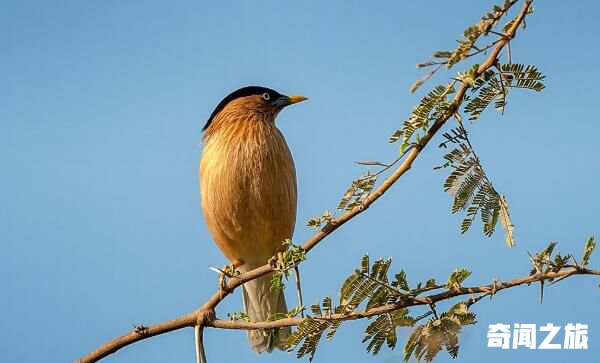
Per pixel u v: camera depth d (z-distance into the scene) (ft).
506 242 26.61
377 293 26.17
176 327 30.73
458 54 24.09
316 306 26.68
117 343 30.37
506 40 24.77
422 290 25.94
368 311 26.27
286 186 45.14
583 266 23.53
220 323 30.30
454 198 27.22
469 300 25.26
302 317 28.07
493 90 25.95
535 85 25.59
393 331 26.32
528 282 24.13
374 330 26.45
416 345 25.67
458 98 26.13
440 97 26.23
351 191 28.81
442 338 25.39
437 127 26.76
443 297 25.72
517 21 24.62
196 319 30.66
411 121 26.61
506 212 26.84
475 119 26.27
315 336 27.20
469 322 25.09
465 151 27.07
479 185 27.12
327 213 29.89
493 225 27.02
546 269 23.89
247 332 44.65
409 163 27.61
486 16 24.04
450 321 25.13
